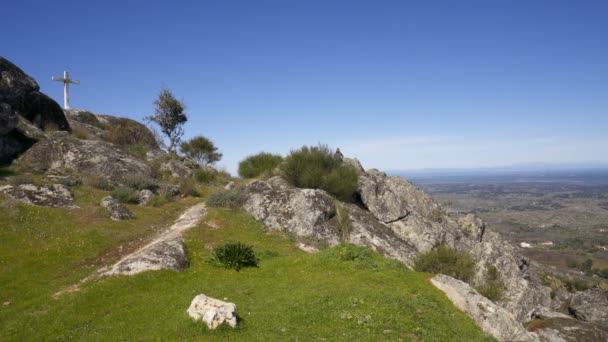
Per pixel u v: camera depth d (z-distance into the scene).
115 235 18.27
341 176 28.30
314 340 9.70
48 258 15.22
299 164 29.06
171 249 16.05
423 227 28.20
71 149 28.50
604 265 77.12
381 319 11.25
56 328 10.22
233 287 13.62
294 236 22.11
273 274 15.39
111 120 49.12
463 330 12.25
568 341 19.16
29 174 24.83
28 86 31.42
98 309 11.39
